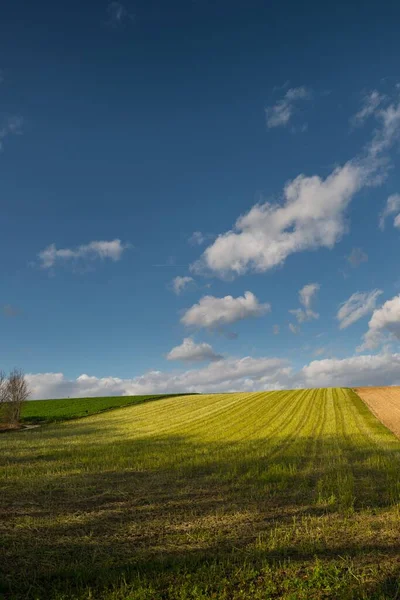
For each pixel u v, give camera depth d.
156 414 48.31
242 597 6.58
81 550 8.58
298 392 63.09
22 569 7.62
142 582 6.94
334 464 18.44
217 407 51.88
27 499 12.70
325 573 7.18
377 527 9.87
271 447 24.05
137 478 15.74
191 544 8.88
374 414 40.75
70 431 36.31
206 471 17.09
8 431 40.78
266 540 9.06
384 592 6.55
